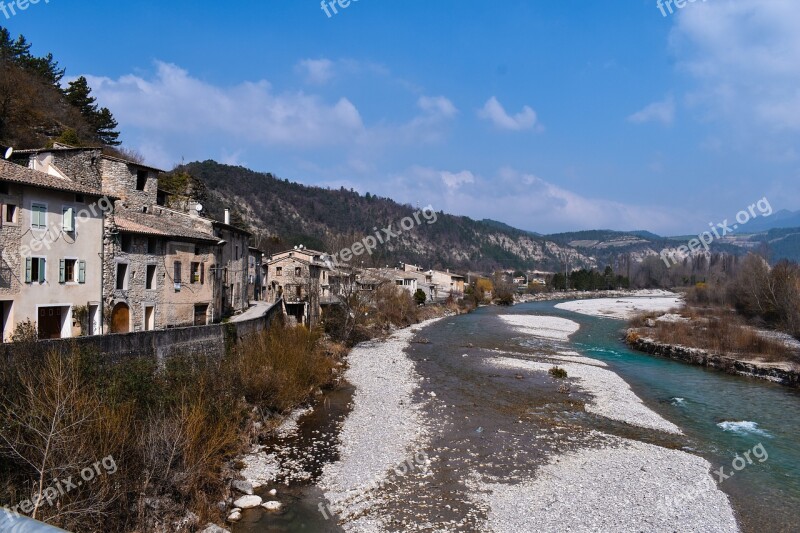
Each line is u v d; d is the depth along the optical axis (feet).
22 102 200.23
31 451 56.80
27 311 100.48
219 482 75.56
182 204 198.08
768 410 128.16
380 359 185.98
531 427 109.60
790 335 231.09
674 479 84.53
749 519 72.69
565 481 82.74
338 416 115.44
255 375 109.70
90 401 63.57
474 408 123.34
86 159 126.11
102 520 58.08
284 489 78.54
